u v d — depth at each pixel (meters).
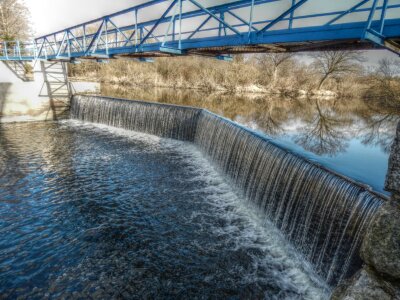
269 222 8.32
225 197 10.15
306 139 12.65
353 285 2.25
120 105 19.78
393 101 26.17
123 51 12.88
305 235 6.75
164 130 17.67
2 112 20.11
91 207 9.16
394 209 2.11
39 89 21.28
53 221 8.30
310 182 6.80
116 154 14.36
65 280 6.17
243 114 19.97
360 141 12.64
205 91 39.78
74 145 15.64
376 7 5.83
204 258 6.98
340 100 35.50
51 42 22.42
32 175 11.46
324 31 6.70
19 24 44.50
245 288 6.12
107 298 5.77
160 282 6.21
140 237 7.70
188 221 8.54
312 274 6.38
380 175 7.97
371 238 2.17
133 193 10.22
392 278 2.07
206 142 14.52
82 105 22.02
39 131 18.39
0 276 6.18
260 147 9.40
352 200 5.51
